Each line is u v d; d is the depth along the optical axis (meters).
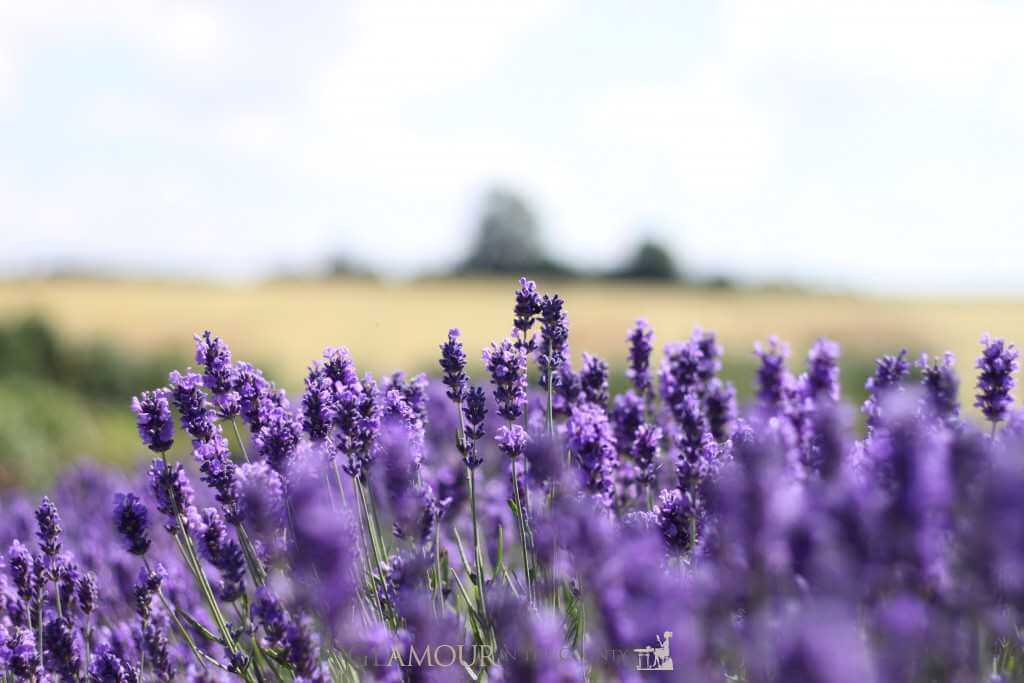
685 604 1.93
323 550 2.30
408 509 3.30
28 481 12.87
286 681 3.08
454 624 2.61
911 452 1.85
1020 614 2.12
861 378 12.29
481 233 73.69
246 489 3.09
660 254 72.06
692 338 4.45
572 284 69.31
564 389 3.98
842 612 1.68
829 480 2.57
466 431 3.38
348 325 44.09
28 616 3.37
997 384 3.25
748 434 2.88
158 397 3.31
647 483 3.62
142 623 3.39
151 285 54.19
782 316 46.62
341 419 3.24
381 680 2.50
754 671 1.86
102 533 5.50
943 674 1.92
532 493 3.40
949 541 2.03
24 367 21.89
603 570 2.10
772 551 1.87
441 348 3.42
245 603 3.29
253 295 53.09
